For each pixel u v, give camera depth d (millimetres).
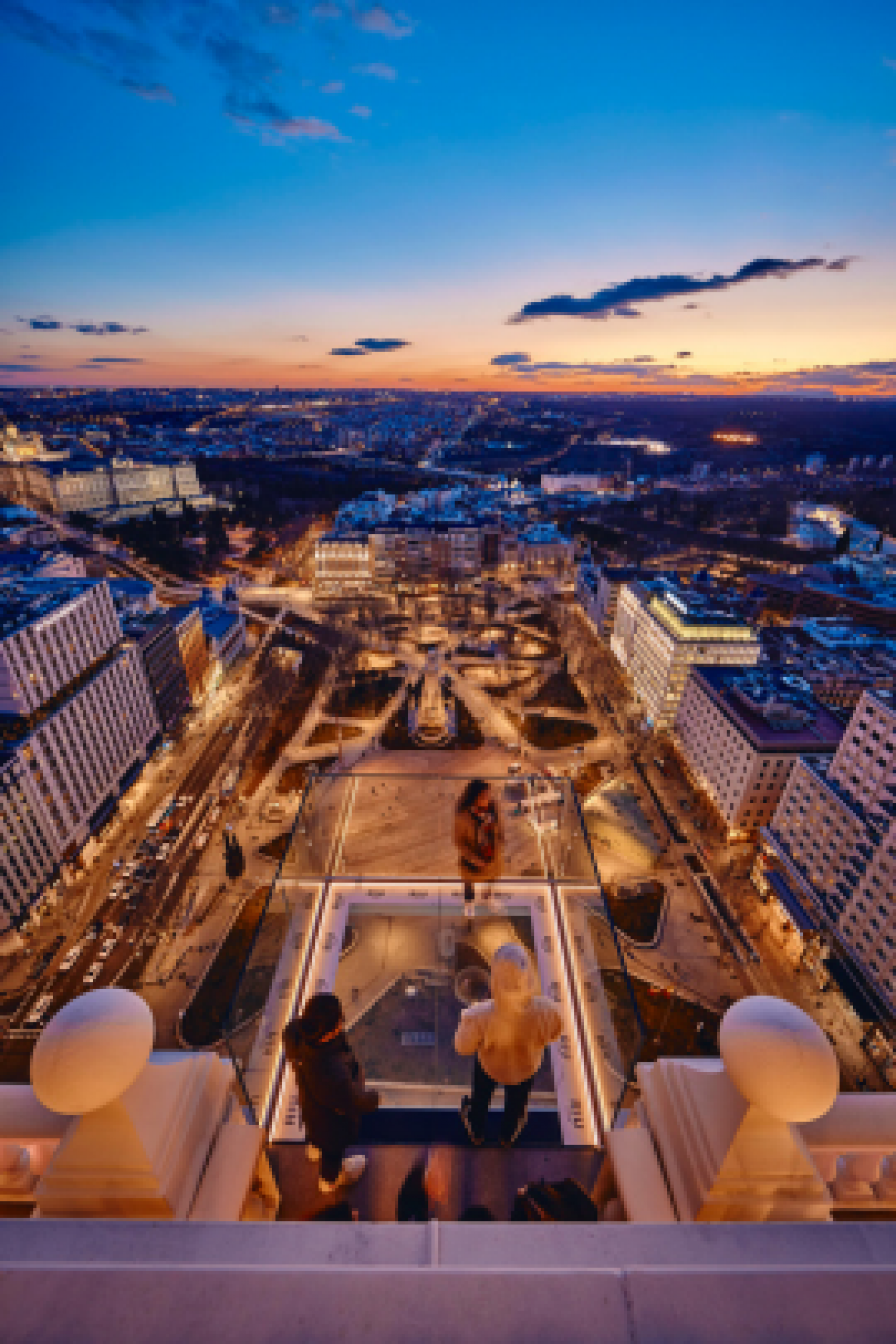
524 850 10555
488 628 165125
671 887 83250
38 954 72500
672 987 69500
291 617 176250
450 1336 2736
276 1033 8898
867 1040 63844
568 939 9953
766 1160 5133
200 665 130875
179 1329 2750
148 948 72875
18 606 84750
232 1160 5891
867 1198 5844
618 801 99188
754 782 86500
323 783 11734
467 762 107188
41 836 78125
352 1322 2779
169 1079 5695
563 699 128625
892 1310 2969
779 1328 2846
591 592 169500
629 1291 2896
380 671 139625
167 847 89250
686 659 111188
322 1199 7344
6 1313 2803
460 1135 7965
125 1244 3572
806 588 168000
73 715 86125
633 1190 5785
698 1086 5715
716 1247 3650
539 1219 6047
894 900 61344
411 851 10773
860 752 69250
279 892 10000
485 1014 6879
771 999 5141
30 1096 5703
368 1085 8586
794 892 77125
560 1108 8203
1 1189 5574
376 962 9828
